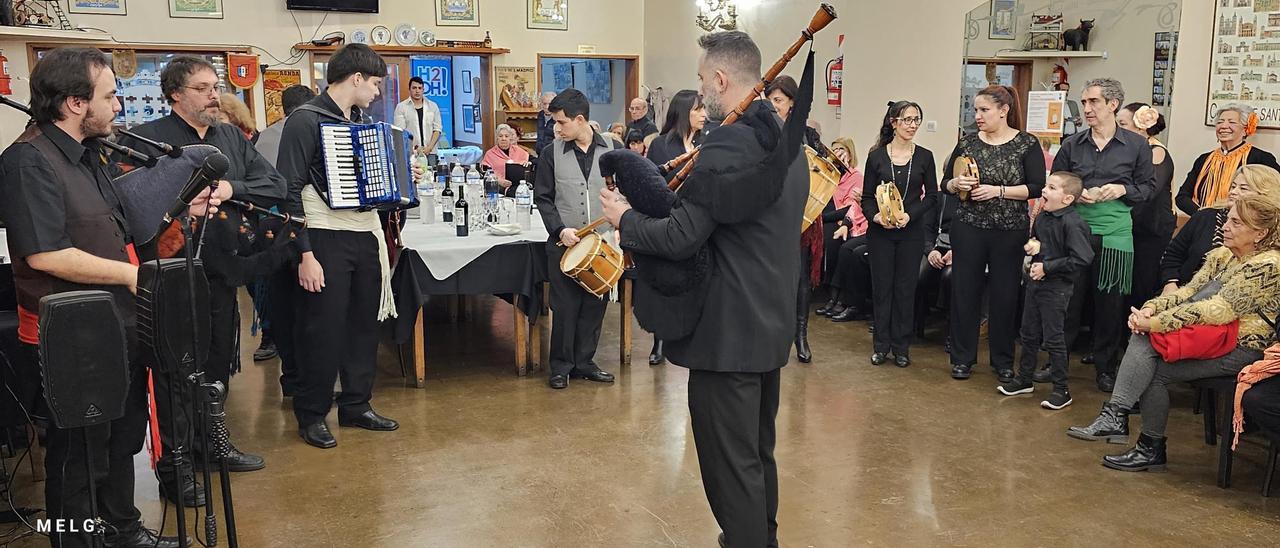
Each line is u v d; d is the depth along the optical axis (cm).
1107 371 470
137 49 933
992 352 479
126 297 253
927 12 681
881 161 498
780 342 247
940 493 345
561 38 1098
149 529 302
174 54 955
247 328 599
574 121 445
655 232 235
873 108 742
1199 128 531
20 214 233
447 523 316
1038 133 618
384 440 394
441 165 713
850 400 454
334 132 354
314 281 364
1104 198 445
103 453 253
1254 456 381
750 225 240
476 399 451
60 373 204
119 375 212
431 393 461
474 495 338
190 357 228
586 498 337
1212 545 304
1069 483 355
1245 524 320
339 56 357
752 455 253
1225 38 509
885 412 436
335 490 342
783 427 415
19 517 295
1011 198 452
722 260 242
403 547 298
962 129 658
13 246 238
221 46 964
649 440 396
